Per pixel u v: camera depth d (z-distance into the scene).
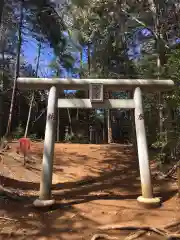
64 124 23.27
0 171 6.69
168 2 7.38
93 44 11.12
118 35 8.98
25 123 20.91
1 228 3.61
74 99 4.89
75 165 8.46
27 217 3.98
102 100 4.84
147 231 3.46
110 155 9.98
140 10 7.72
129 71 10.02
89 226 3.67
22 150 7.61
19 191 5.36
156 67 6.95
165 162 6.88
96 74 11.59
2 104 16.28
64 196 5.10
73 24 8.77
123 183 6.20
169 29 7.48
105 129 22.06
